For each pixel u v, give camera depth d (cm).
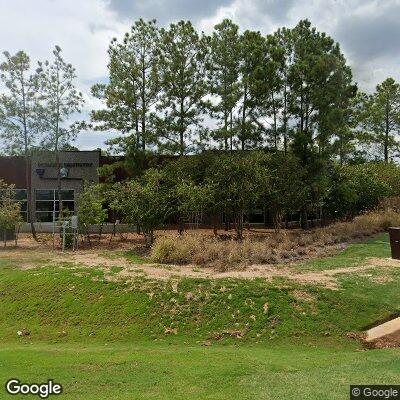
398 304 1091
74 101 2380
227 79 2433
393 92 4031
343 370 711
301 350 909
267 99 2470
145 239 2028
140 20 2373
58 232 2542
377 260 1527
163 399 607
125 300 1161
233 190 2080
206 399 602
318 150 2520
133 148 2348
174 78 2339
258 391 624
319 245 1841
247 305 1097
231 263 1481
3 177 3011
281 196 2219
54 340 1037
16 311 1185
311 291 1142
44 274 1360
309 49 2550
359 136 3875
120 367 756
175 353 855
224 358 812
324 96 2477
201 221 2573
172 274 1317
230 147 2452
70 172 3020
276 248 1741
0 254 1797
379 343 935
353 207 2752
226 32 2427
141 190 1941
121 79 2381
